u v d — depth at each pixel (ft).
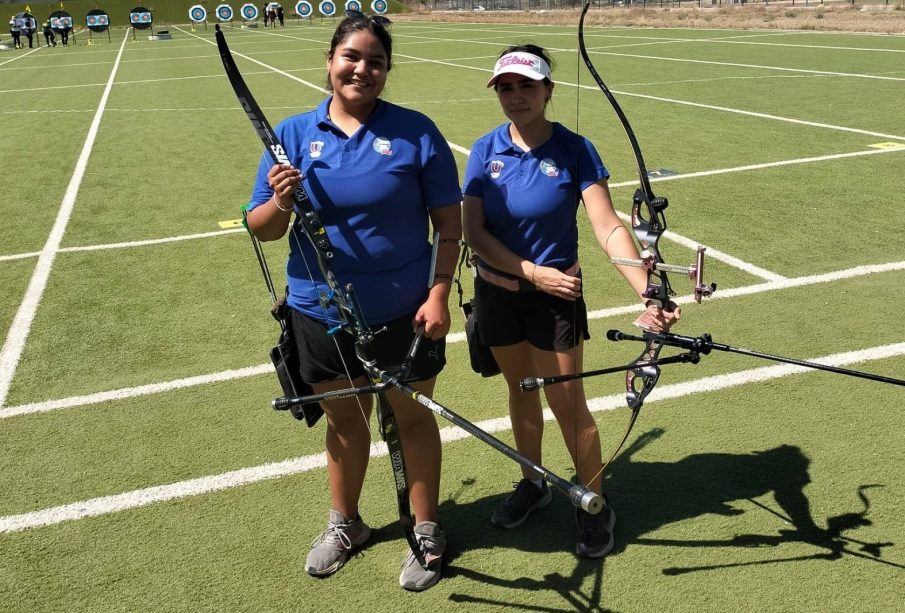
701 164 28.89
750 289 17.48
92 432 12.87
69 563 9.80
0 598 9.22
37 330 17.03
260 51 94.27
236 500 10.96
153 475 11.61
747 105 40.78
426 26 137.90
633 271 8.64
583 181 9.07
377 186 8.34
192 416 13.25
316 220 8.00
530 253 9.24
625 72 56.44
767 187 25.50
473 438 12.29
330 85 8.45
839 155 29.25
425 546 9.27
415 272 8.90
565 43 83.66
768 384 13.38
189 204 27.14
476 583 9.21
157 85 63.46
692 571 9.19
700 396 13.10
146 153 36.17
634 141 8.59
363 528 9.98
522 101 8.80
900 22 86.99
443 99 47.55
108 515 10.73
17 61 97.04
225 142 38.14
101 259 21.68
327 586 9.26
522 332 9.62
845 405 12.63
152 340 16.34
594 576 9.21
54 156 36.22
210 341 16.20
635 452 11.66
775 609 8.54
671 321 8.40
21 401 13.99
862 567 9.11
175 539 10.19
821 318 15.90
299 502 10.87
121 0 262.88
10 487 11.44
